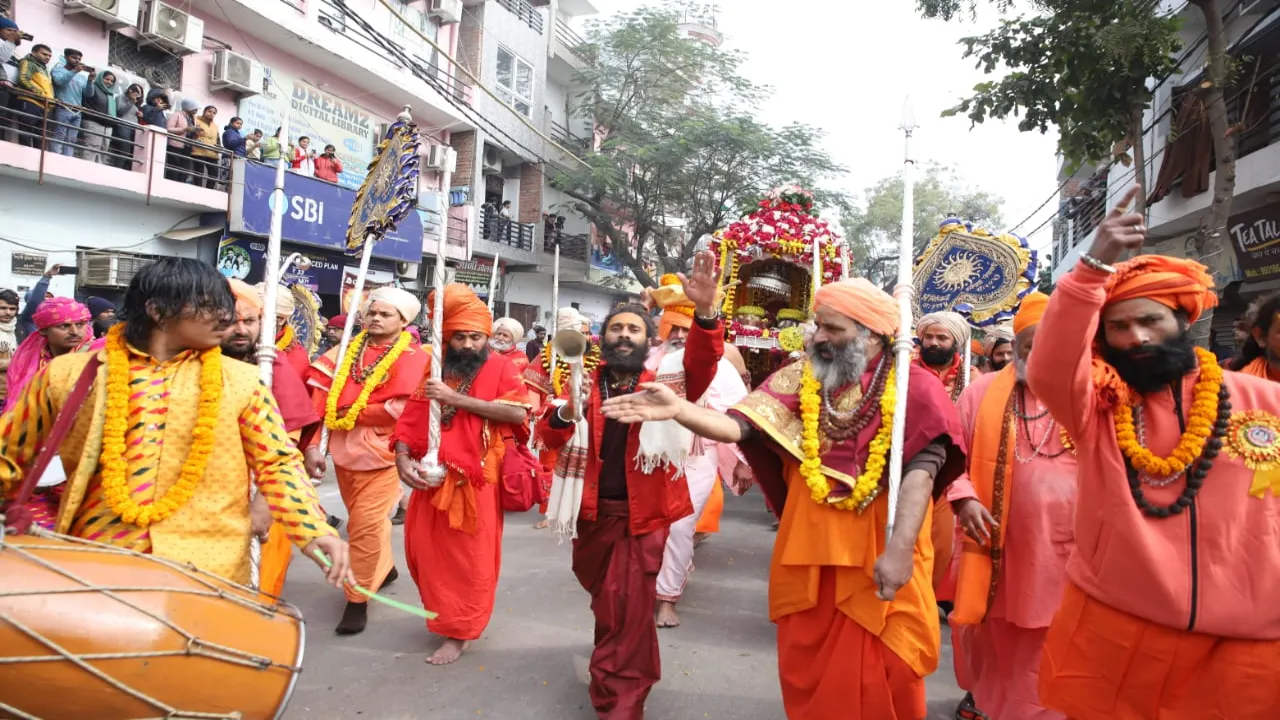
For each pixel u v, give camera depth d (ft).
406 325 17.12
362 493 15.64
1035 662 10.80
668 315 18.44
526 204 84.58
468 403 13.87
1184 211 46.98
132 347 7.75
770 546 23.06
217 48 50.60
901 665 9.22
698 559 21.54
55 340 16.43
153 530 7.46
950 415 9.47
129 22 44.55
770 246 28.71
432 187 71.10
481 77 73.77
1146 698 7.77
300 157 53.83
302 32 53.26
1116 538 7.72
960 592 11.17
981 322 22.98
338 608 16.87
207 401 7.67
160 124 45.62
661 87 86.28
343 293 54.34
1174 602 7.39
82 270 43.70
